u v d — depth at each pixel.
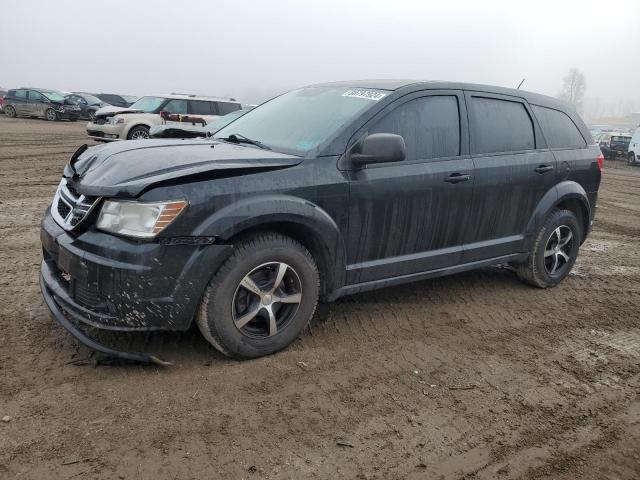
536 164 4.98
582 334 4.45
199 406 3.05
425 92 4.29
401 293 5.04
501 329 4.43
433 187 4.18
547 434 3.06
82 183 3.37
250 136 4.30
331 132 3.83
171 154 3.54
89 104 31.25
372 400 3.25
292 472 2.61
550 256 5.46
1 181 9.79
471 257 4.67
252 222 3.31
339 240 3.75
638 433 3.14
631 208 11.82
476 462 2.79
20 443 2.65
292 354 3.71
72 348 3.55
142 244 3.07
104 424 2.83
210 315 3.32
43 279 3.59
